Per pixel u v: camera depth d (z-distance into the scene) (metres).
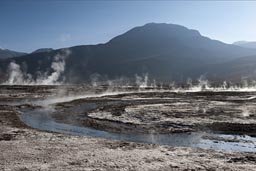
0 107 52.38
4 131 28.70
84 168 17.20
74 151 21.16
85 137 26.28
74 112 48.16
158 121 36.19
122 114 43.03
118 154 20.34
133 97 81.88
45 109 53.03
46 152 20.84
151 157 19.58
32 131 28.94
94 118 40.31
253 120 35.59
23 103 63.97
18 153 20.55
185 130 30.84
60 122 37.53
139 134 29.52
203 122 34.56
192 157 19.61
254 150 22.86
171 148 22.30
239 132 29.52
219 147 23.84
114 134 29.67
